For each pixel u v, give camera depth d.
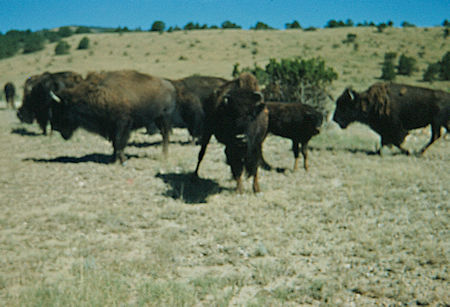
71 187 8.05
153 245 5.31
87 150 12.52
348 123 12.66
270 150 12.82
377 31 101.06
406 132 12.56
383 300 4.03
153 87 10.51
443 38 87.44
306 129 9.43
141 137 15.65
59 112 10.34
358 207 7.07
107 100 9.71
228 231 5.80
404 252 5.21
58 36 140.50
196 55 86.44
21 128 17.70
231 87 7.22
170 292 3.97
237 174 7.59
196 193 7.78
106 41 113.06
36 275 4.39
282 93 17.00
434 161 11.48
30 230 5.74
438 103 12.03
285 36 103.44
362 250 5.17
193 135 13.66
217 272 4.62
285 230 5.85
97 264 4.68
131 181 8.62
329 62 69.62
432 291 4.20
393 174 9.43
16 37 139.12
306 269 4.73
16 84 64.81
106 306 3.73
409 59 59.41
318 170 10.02
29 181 8.44
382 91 12.12
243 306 3.88
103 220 6.14
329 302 3.95
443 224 6.28
